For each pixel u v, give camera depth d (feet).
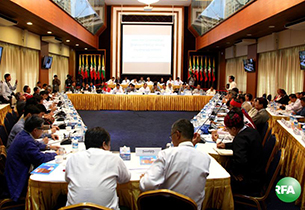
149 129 22.33
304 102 19.65
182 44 52.95
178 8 52.21
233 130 8.64
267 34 33.12
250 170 8.32
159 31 51.93
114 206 5.48
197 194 5.57
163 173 5.60
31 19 26.09
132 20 52.80
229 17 33.35
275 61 33.35
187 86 38.17
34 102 14.10
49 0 27.35
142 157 8.49
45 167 7.54
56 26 29.55
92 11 42.93
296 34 28.35
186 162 5.60
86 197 5.26
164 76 52.70
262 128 13.80
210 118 15.70
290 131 13.15
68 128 11.88
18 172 7.70
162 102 33.32
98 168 5.57
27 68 34.35
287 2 20.53
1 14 23.22
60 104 22.27
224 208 7.01
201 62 53.42
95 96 32.96
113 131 21.34
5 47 29.32
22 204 7.74
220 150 9.45
